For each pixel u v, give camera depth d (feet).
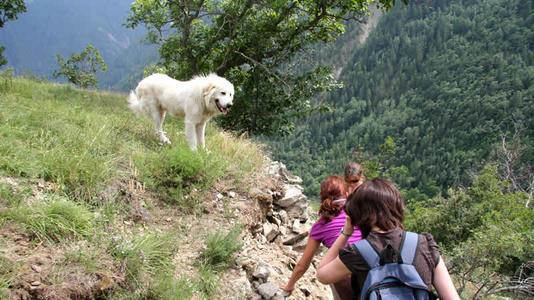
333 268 9.05
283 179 25.57
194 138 22.39
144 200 16.74
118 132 22.41
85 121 22.45
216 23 54.13
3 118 18.74
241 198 19.44
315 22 49.85
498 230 55.06
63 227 12.64
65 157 16.21
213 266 14.49
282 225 20.68
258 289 14.52
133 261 12.50
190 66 55.06
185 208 17.22
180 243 15.23
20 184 14.30
